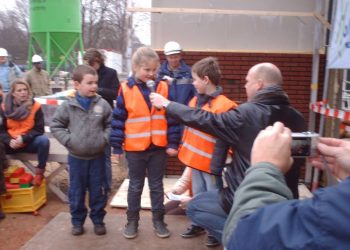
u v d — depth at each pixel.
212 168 3.01
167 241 3.84
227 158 3.09
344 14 3.84
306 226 0.79
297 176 2.04
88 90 3.86
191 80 4.53
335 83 5.07
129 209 3.88
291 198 1.00
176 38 5.77
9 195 4.61
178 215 4.41
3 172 4.47
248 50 5.73
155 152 3.72
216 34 5.74
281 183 1.01
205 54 5.67
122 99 3.62
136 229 3.92
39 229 4.25
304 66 5.60
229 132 2.32
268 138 1.06
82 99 3.88
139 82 3.60
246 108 2.28
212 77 3.38
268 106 2.28
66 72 12.58
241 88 5.68
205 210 2.69
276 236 0.81
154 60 3.51
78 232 3.96
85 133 3.81
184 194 4.42
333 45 4.11
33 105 4.86
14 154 4.89
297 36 5.70
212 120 2.34
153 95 2.62
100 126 3.91
